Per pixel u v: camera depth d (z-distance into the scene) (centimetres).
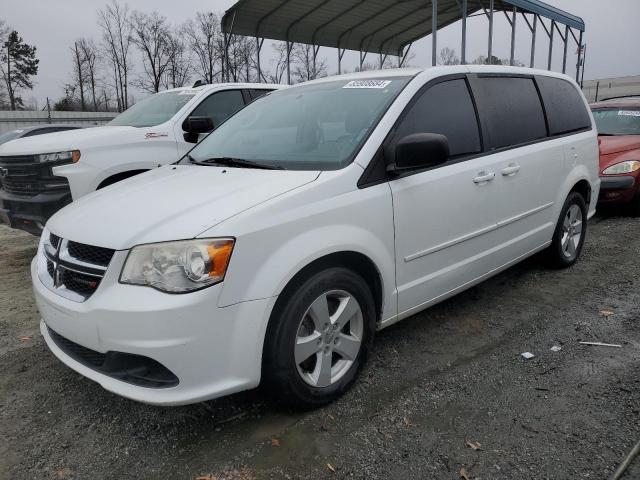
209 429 269
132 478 237
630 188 725
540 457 240
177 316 225
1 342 380
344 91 359
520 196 410
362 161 295
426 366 328
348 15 1379
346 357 292
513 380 308
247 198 259
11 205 546
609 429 258
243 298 240
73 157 535
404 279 319
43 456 252
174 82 4516
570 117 496
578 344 353
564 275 494
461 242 356
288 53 1505
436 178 330
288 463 242
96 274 242
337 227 274
